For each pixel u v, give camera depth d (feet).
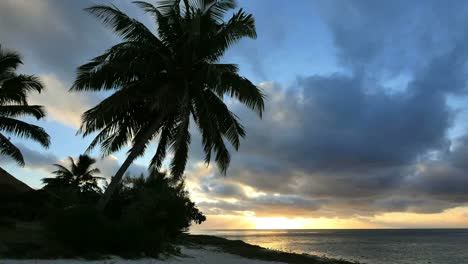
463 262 134.31
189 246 91.35
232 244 133.49
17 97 78.48
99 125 61.36
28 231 53.57
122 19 61.26
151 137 68.54
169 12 66.39
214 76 57.31
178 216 77.97
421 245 255.50
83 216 49.01
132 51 58.54
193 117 68.03
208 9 65.31
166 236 70.13
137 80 64.03
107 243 49.11
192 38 59.31
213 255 75.51
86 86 60.75
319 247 222.48
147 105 64.54
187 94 58.13
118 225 51.93
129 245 50.65
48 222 49.52
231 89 61.52
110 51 57.26
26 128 79.82
